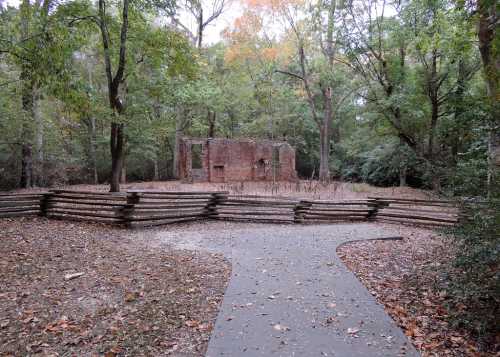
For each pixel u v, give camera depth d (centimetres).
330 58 2044
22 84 993
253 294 412
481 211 320
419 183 2264
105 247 625
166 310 377
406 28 1443
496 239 303
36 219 822
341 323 338
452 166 408
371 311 366
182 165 2480
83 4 991
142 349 301
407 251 632
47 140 1614
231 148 2528
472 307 346
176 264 536
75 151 2127
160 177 2894
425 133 1636
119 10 1124
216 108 2481
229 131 3123
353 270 519
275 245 662
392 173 2256
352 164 2972
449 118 1551
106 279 464
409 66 1728
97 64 2217
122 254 586
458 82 1479
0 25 678
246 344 298
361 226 898
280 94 2489
